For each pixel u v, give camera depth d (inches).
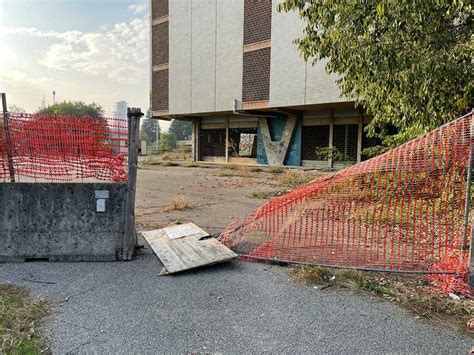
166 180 492.4
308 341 89.3
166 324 97.2
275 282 127.7
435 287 120.8
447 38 192.2
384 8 184.9
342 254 154.2
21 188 149.4
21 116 152.2
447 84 187.3
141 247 167.3
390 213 184.4
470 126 130.2
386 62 198.8
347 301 112.0
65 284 124.7
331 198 194.7
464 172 139.7
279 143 793.6
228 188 401.7
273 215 202.2
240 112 762.2
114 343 87.6
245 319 100.3
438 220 157.6
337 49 229.6
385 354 83.8
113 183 151.6
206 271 138.5
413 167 154.5
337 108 692.1
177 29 866.8
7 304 106.3
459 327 95.9
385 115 246.7
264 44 690.2
